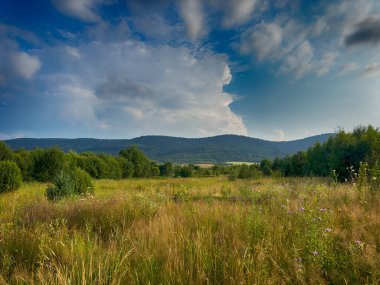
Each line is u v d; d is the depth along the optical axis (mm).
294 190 7723
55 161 27469
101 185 22438
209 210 5496
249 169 27984
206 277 2553
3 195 10789
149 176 86062
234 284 2416
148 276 2629
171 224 4203
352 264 2703
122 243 3521
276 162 41250
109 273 2703
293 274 2588
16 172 12523
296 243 3254
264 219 4055
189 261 2799
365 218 4090
